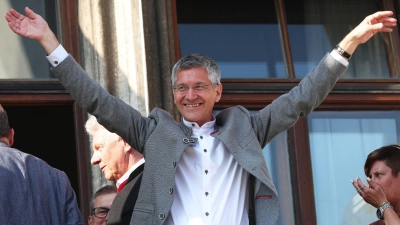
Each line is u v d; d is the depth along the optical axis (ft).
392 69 40.73
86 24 37.42
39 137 46.96
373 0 41.75
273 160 39.06
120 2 37.24
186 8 39.60
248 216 27.12
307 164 39.14
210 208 26.73
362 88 39.81
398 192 31.32
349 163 39.63
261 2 40.63
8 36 37.58
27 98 36.60
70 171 46.80
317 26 40.93
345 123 39.93
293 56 40.34
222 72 39.32
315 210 38.86
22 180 26.58
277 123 27.89
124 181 32.81
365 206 39.22
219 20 39.99
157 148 27.02
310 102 27.84
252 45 39.99
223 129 27.43
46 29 27.32
